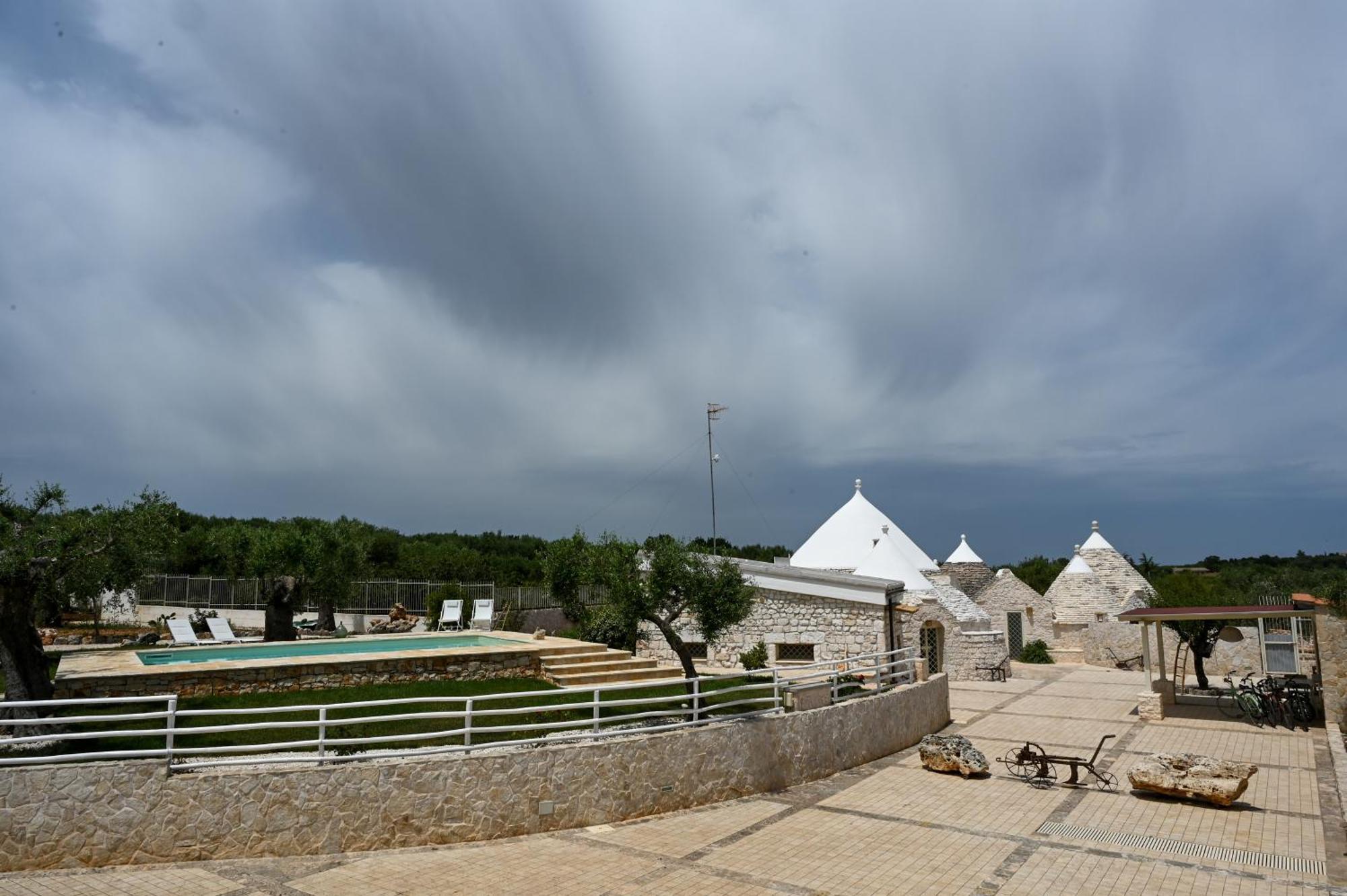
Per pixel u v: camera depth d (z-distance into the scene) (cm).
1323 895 1031
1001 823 1341
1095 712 2494
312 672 1797
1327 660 2169
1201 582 3731
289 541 3225
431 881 1045
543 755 1274
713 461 3538
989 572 5169
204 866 1073
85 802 1059
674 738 1409
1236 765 1464
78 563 1992
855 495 4266
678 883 1053
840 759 1711
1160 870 1120
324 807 1143
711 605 1673
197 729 1114
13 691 1409
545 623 3934
